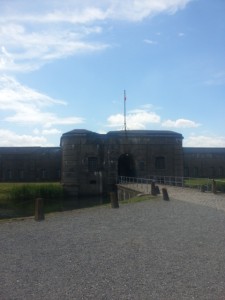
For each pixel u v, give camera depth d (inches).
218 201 1061.8
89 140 2213.3
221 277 382.0
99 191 2202.3
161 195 1248.2
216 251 483.2
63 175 2201.0
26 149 2674.7
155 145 2276.1
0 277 391.9
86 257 464.8
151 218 772.6
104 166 2224.4
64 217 807.7
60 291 350.6
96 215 832.9
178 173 2284.7
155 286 358.6
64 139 2225.6
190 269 408.5
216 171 2726.4
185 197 1184.8
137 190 1509.6
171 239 560.4
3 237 591.2
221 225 672.4
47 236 596.7
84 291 349.7
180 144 2310.5
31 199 1996.8
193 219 745.0
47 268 421.4
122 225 693.9
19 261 450.3
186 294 338.6
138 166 2256.4
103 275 393.4
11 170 2637.8
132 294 340.5
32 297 337.4
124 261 444.1
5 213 1483.8
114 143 2245.3
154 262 437.4
